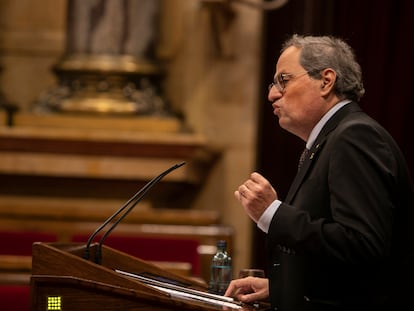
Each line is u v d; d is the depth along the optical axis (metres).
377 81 20.78
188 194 24.00
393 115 20.70
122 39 23.44
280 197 22.31
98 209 21.14
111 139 22.61
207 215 20.81
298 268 9.23
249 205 9.08
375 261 8.68
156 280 10.05
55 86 24.25
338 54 9.66
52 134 22.62
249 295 10.05
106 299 8.59
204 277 18.19
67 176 23.06
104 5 23.38
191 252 19.69
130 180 23.20
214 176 23.73
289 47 9.86
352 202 8.67
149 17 23.53
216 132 23.59
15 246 20.16
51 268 8.80
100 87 23.41
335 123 9.47
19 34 25.36
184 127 23.64
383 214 8.69
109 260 10.41
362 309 9.03
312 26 21.50
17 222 20.92
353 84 9.65
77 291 8.59
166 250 19.72
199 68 23.92
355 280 9.02
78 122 23.20
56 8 25.39
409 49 20.64
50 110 23.58
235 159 23.52
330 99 9.63
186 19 24.20
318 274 9.09
